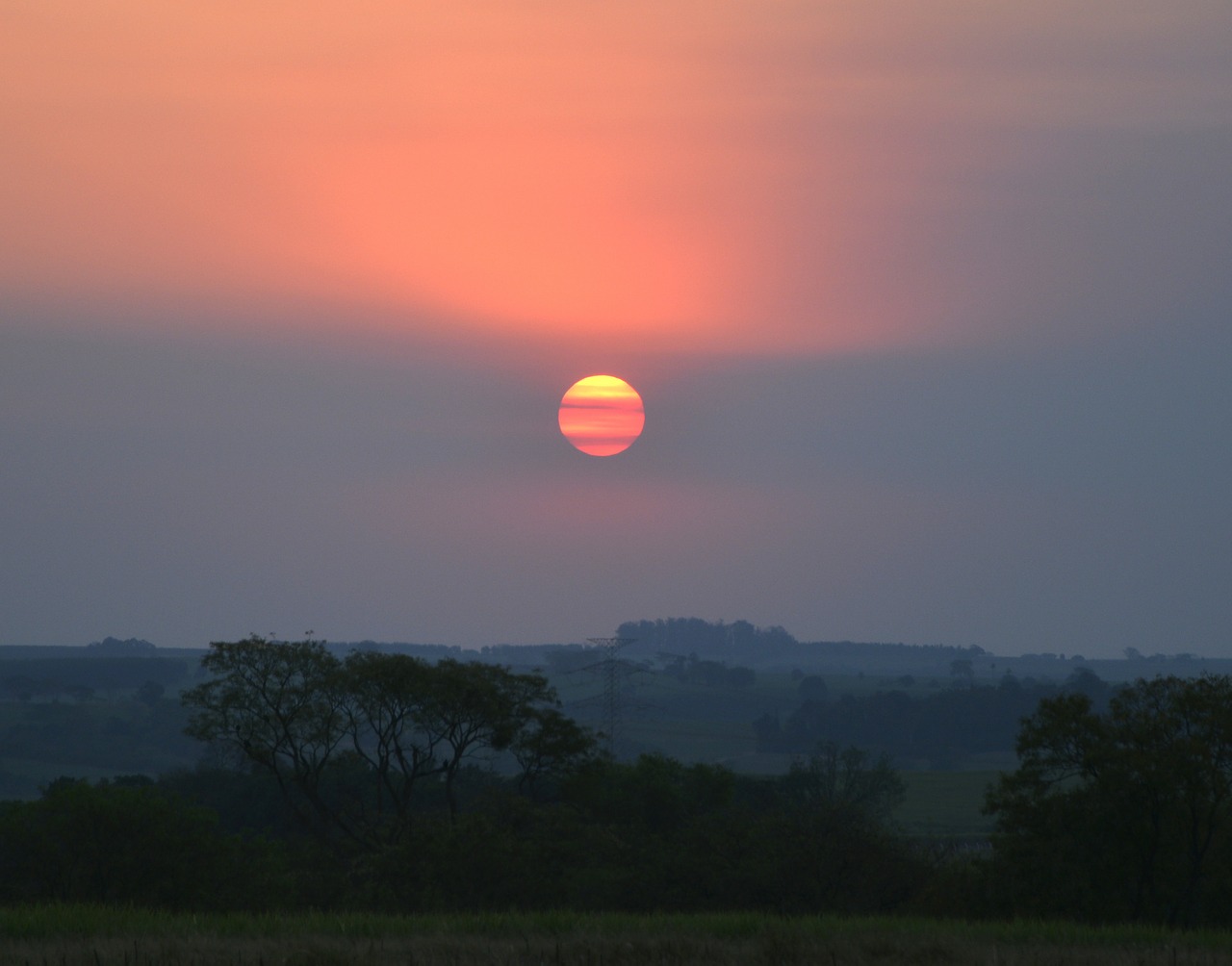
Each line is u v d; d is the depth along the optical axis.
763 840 143.38
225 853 141.75
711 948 79.38
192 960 71.50
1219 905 120.38
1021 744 131.00
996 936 90.12
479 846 131.00
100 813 135.75
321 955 73.12
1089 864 123.88
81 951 74.19
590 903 133.62
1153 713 129.25
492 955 73.94
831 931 88.06
